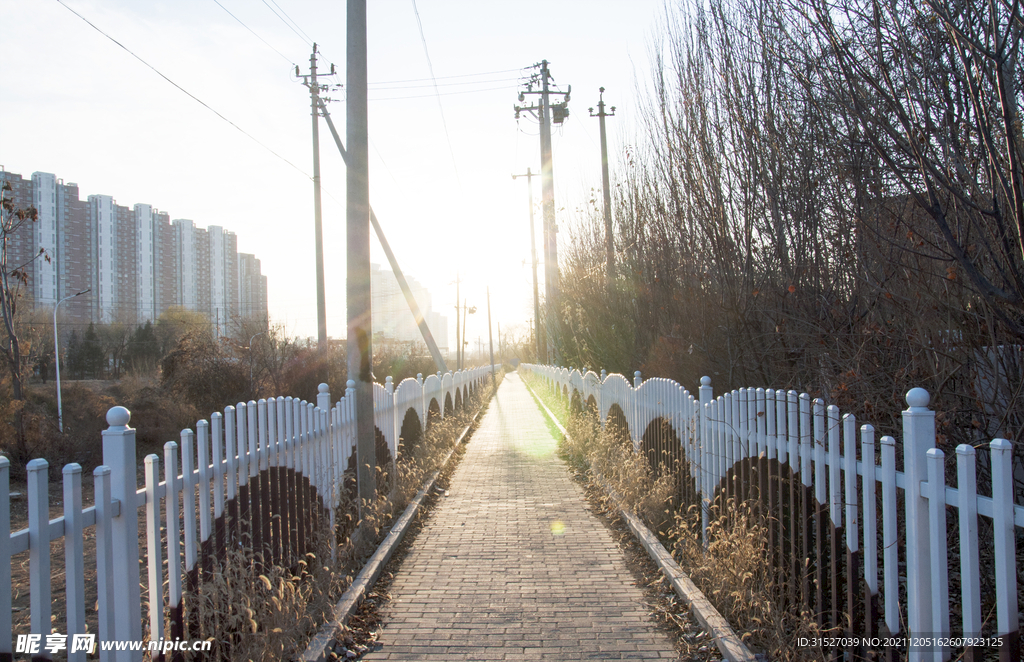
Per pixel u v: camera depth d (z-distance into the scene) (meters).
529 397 32.97
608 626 4.62
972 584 2.52
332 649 4.21
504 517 7.94
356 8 7.32
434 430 13.72
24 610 5.62
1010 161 3.09
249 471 4.13
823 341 5.31
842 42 3.83
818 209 5.59
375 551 6.15
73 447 14.35
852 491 3.37
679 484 6.83
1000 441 2.40
